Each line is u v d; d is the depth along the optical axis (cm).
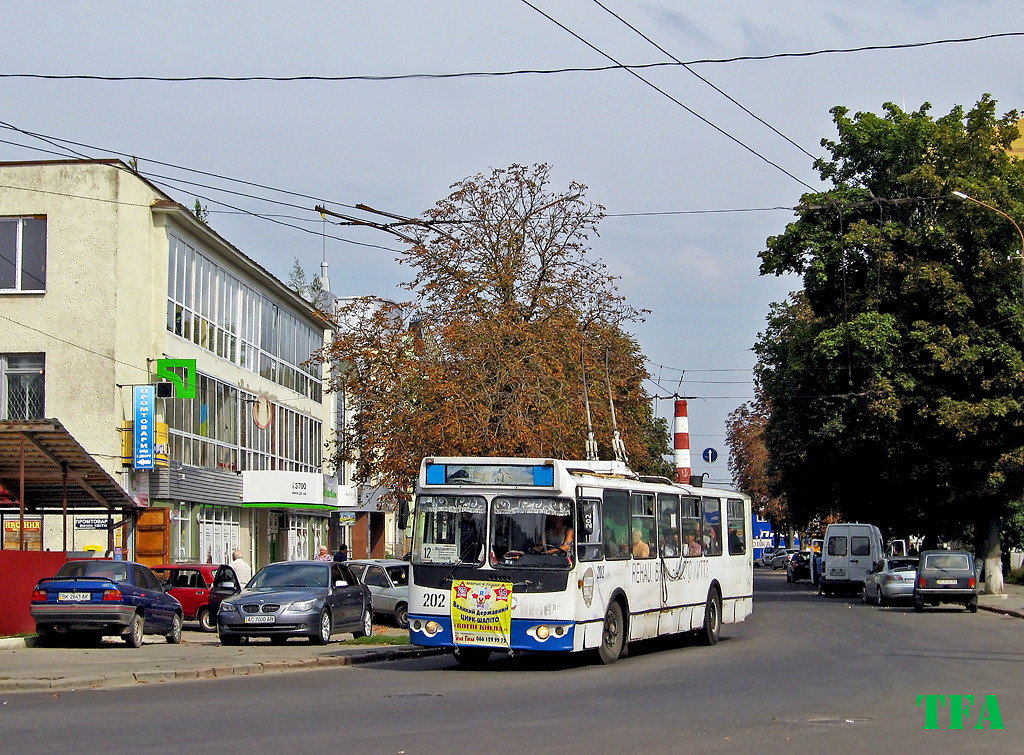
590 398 3462
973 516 4672
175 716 1342
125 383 3628
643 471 5106
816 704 1423
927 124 4538
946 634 2766
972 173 4397
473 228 3553
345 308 3525
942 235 4303
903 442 4406
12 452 2716
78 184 3616
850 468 5097
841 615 3656
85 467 2833
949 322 4338
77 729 1235
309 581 2642
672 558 2320
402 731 1214
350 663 2172
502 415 3288
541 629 1867
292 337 5453
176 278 3969
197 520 4138
